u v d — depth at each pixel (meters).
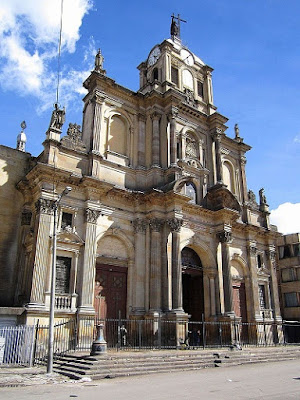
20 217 25.05
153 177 28.03
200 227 29.75
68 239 23.17
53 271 17.14
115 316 24.47
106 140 27.73
